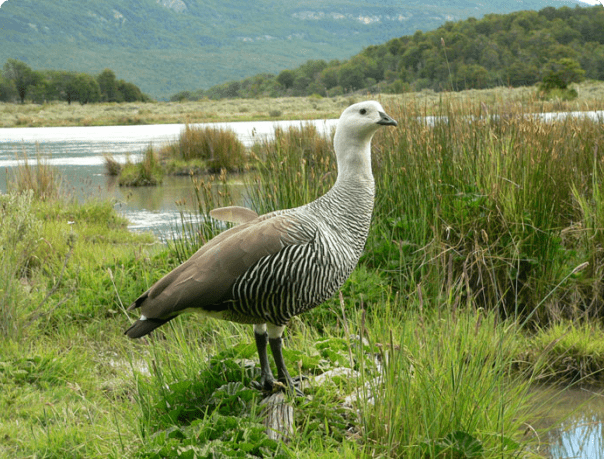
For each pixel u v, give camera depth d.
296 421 3.73
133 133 39.41
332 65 77.56
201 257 3.72
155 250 7.69
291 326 5.60
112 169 18.86
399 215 6.66
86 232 9.53
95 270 6.86
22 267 6.70
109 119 61.97
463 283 6.02
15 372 4.66
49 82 114.69
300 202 6.33
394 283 6.04
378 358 4.44
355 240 4.02
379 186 6.88
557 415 4.34
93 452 3.65
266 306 3.66
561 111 9.81
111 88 125.44
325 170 6.91
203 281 3.56
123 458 3.44
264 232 3.65
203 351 4.82
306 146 10.74
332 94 70.56
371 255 6.38
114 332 5.71
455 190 6.47
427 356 3.83
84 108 87.00
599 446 3.91
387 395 3.51
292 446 3.46
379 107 4.04
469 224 6.24
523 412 4.24
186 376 4.36
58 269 6.88
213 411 3.67
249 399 3.85
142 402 3.96
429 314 5.38
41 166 13.01
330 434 3.67
